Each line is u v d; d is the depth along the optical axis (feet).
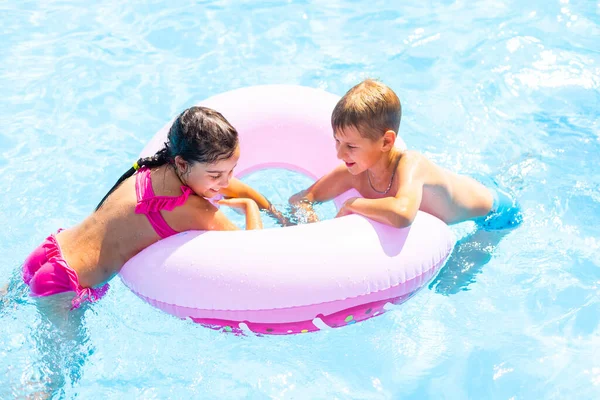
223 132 8.61
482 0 16.58
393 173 9.56
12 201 11.63
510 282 10.07
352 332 9.37
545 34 15.34
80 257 9.11
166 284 8.74
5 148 12.73
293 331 9.01
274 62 14.97
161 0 16.87
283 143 11.12
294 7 16.58
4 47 15.28
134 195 9.05
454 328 9.43
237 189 10.66
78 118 13.51
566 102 13.69
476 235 10.79
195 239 8.87
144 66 14.84
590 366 8.83
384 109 9.17
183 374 8.84
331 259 8.57
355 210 9.27
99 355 8.96
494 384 8.72
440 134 13.06
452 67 14.66
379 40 15.51
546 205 11.43
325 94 11.46
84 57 15.01
